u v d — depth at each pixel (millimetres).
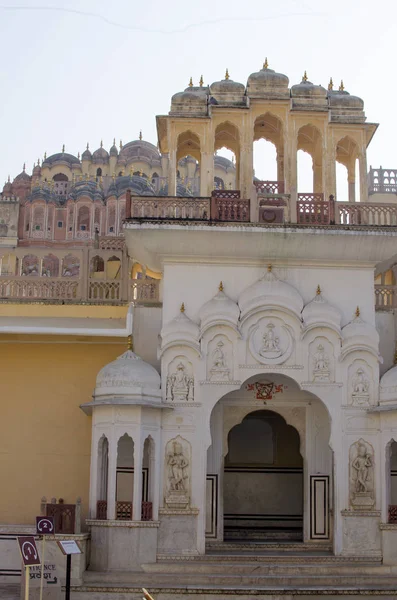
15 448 14477
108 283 15406
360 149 15289
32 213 52312
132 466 14055
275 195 14484
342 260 14438
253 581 12547
